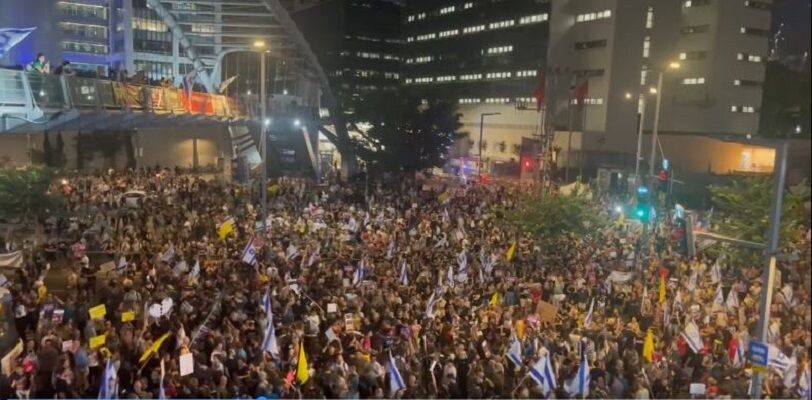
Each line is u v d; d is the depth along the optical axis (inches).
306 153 2965.1
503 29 3860.7
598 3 3191.4
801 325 584.7
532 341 623.2
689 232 897.5
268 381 504.4
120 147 2196.1
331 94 3189.0
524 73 3681.1
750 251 971.9
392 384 523.8
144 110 1277.1
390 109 2952.8
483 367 563.8
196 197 1438.2
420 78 4817.9
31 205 1007.6
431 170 3152.1
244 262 797.9
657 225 1362.0
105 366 485.4
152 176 1823.3
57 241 995.3
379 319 650.2
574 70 3334.2
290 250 909.2
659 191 1588.3
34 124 1031.0
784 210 792.3
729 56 3129.9
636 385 541.6
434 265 888.3
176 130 2436.0
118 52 3865.7
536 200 1203.2
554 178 2662.4
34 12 1531.7
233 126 2603.3
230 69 3668.8
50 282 872.3
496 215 1315.2
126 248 896.9
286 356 577.3
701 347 610.9
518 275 906.1
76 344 543.2
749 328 644.7
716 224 1157.1
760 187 989.2
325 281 774.5
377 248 984.3
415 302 711.1
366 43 5438.0
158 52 4089.6
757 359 458.9
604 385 546.9
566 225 1138.0
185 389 485.1
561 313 734.5
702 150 2800.2
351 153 3107.8
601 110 3179.1
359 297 714.2
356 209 1379.2
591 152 3157.0
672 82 3248.0
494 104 3944.4
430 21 4660.4
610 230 1305.4
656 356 625.0
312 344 603.8
